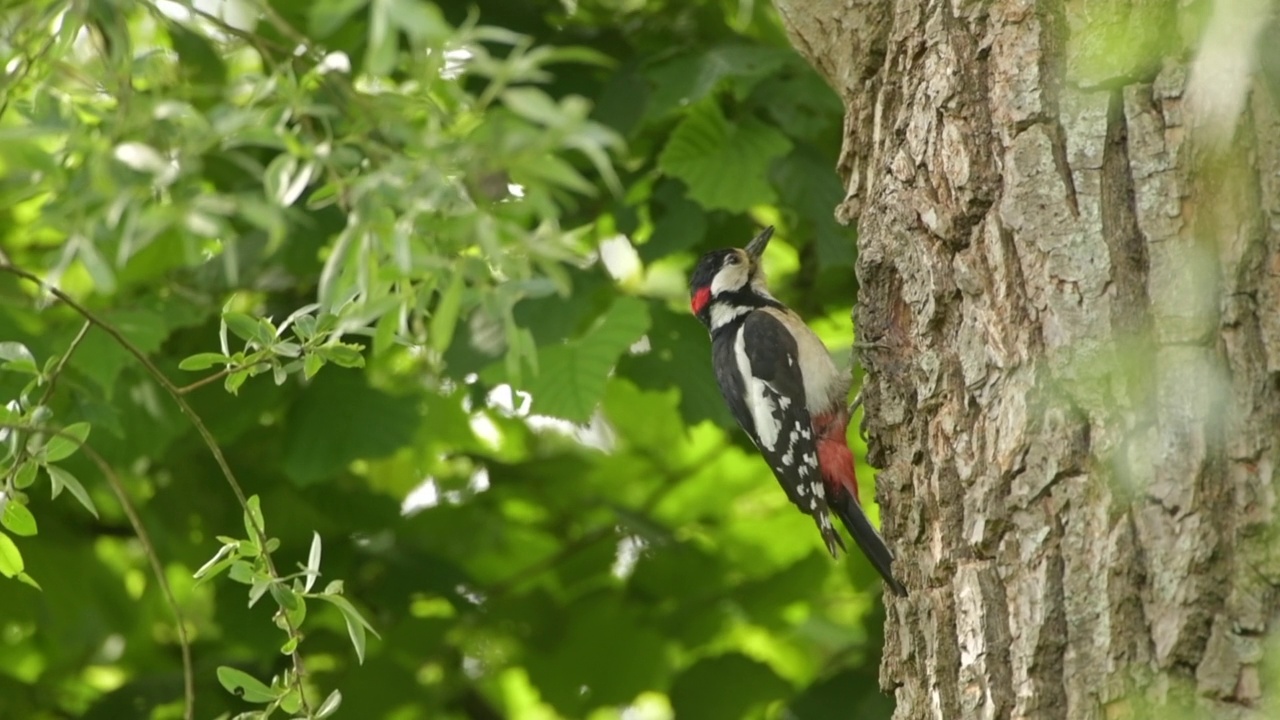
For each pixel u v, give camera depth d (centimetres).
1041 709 645
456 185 563
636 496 1605
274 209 553
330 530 1373
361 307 577
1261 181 619
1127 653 619
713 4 1263
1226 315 615
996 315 709
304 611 713
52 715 1430
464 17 1201
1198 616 600
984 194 732
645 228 1238
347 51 1187
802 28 935
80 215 581
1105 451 643
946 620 723
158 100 593
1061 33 720
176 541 1366
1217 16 493
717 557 1482
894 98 843
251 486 1350
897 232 780
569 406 1095
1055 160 697
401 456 1533
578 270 1210
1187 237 641
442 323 555
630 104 1155
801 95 1183
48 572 1385
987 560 689
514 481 1513
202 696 1295
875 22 902
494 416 1530
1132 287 657
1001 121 727
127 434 1227
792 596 1431
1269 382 604
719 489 1597
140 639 1525
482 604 1445
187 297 1256
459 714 1502
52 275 574
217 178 1241
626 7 1292
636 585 1473
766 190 1133
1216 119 614
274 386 1254
